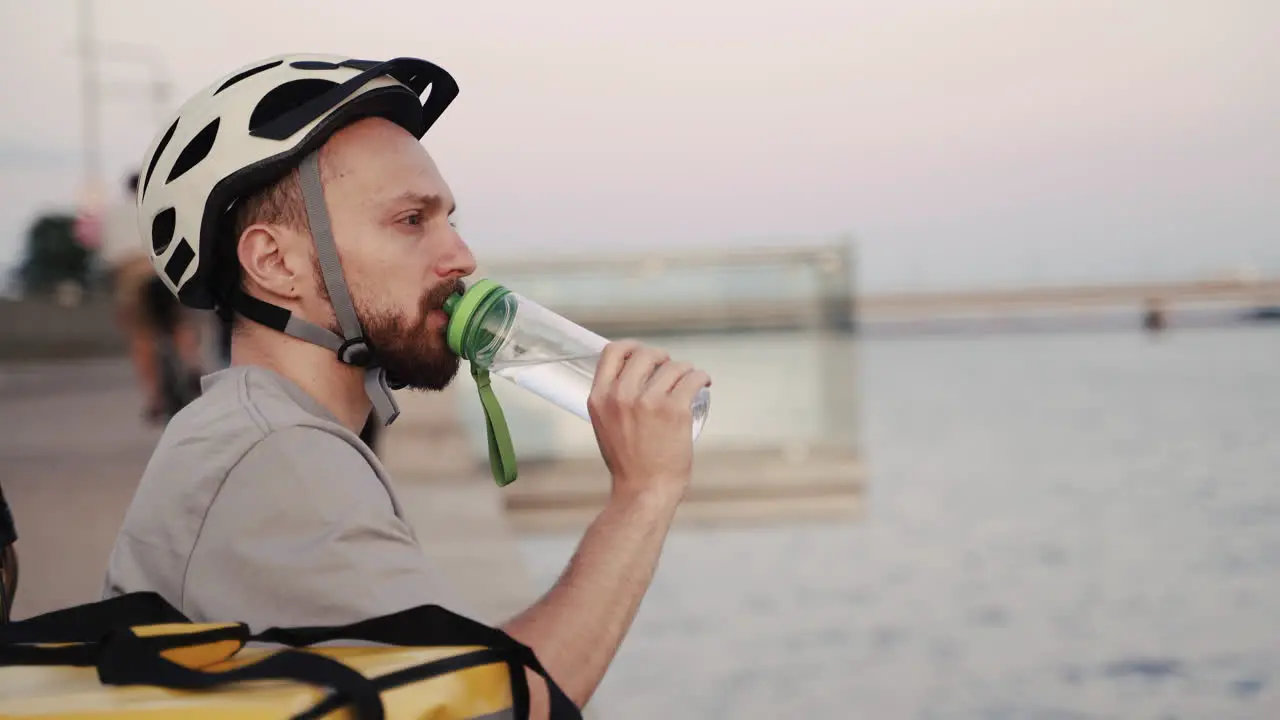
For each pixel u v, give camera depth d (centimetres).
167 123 137
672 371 130
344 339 131
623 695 398
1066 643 460
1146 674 415
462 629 107
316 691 96
